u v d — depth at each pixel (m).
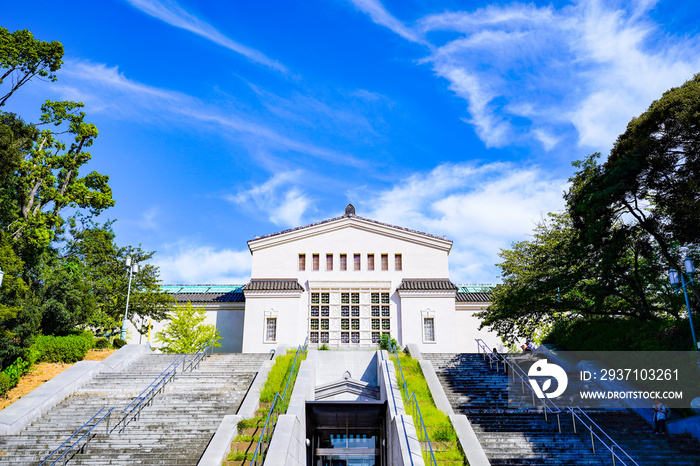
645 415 19.98
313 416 20.44
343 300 39.47
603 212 25.80
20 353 25.45
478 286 47.59
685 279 24.95
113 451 17.09
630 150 24.84
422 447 16.41
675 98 23.62
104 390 22.80
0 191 29.08
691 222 24.00
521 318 30.75
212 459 15.58
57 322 29.20
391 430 18.03
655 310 27.83
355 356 28.78
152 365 26.89
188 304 38.41
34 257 29.75
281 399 19.72
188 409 20.22
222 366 26.56
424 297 38.62
